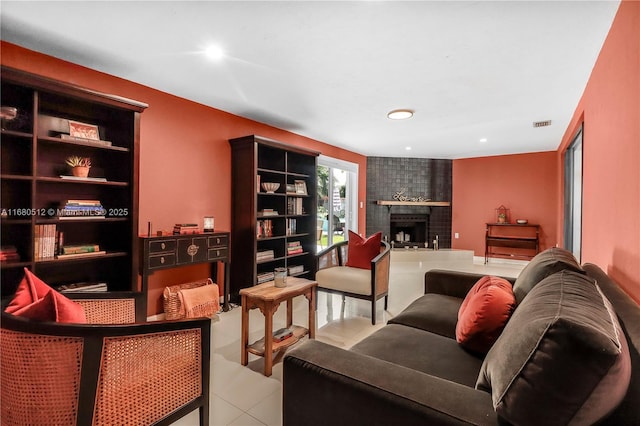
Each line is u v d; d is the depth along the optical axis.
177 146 3.28
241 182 3.76
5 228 2.21
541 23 2.00
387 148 5.98
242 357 2.30
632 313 1.05
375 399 0.96
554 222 6.12
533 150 6.12
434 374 1.37
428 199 7.03
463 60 2.49
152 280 3.12
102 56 2.45
